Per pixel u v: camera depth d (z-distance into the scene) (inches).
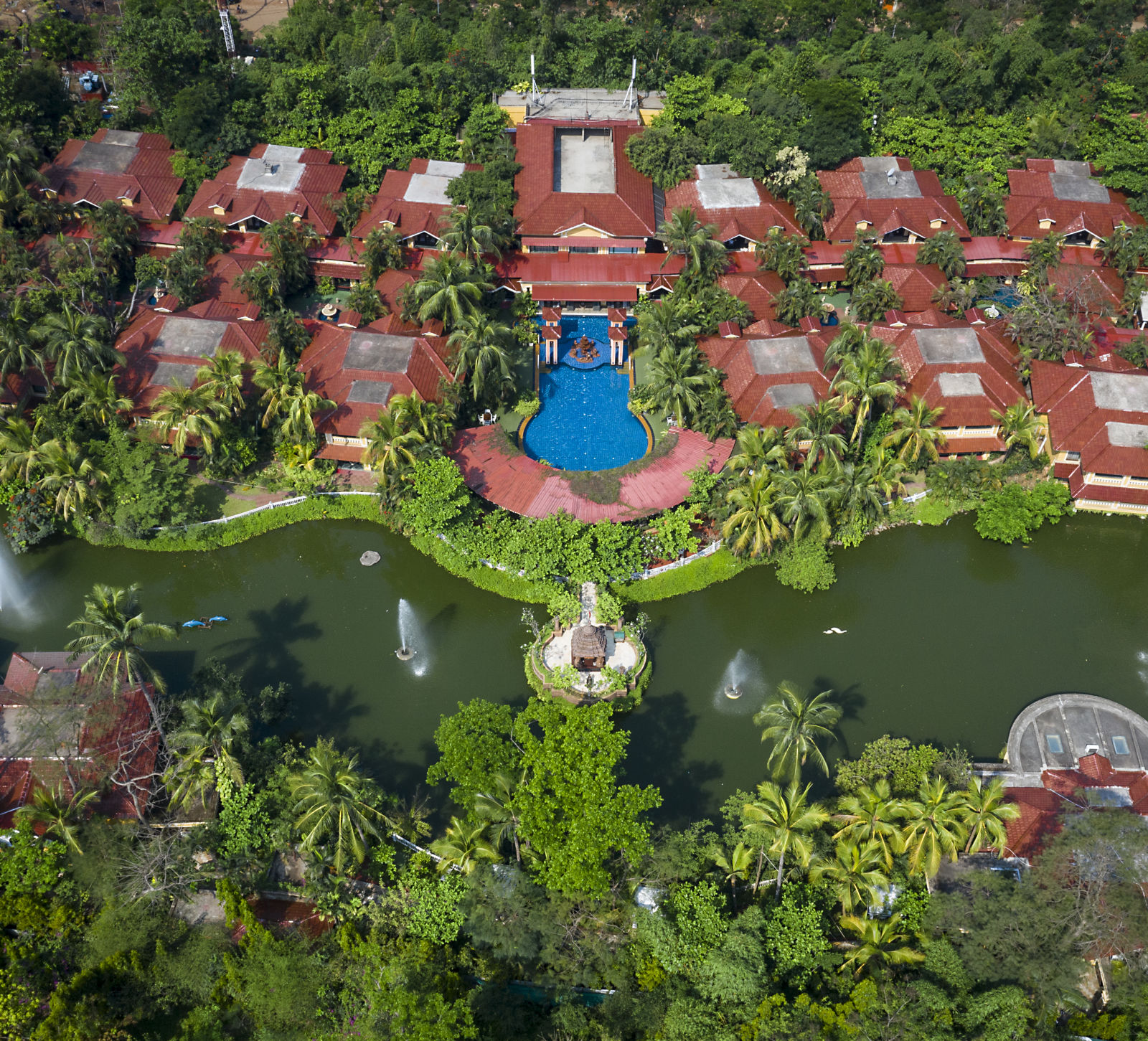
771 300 4530.0
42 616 3472.0
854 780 2898.6
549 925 2495.1
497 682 3316.9
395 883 2699.3
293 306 4741.6
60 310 4288.9
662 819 2947.8
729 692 3287.4
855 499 3570.4
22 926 2486.5
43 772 2829.7
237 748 2874.0
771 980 2429.9
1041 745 3063.5
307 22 5836.6
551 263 4756.4
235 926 2581.2
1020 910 2448.3
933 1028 2274.9
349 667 3353.8
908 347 4160.9
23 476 3703.3
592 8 6053.2
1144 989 2349.9
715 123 5182.1
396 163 5265.8
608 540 3464.6
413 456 3612.2
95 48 5762.8
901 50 5585.6
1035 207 4963.1
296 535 3804.1
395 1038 2215.8
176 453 3767.2
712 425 3922.2
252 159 5044.3
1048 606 3580.2
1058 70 5674.2
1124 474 3747.5
